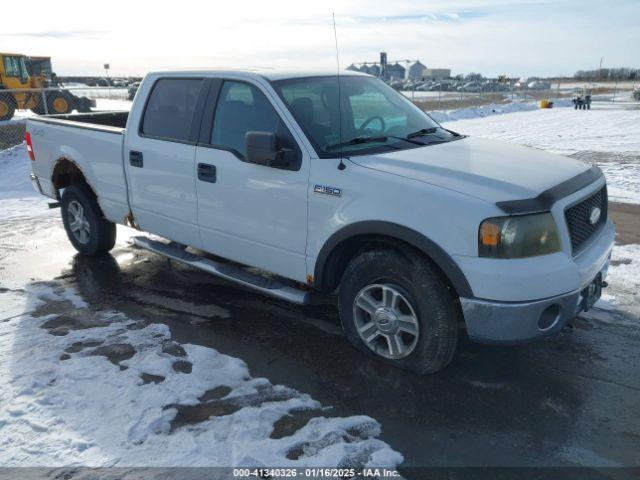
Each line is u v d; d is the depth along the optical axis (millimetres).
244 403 3268
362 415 3145
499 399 3301
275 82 4070
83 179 5965
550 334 3217
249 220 4121
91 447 2887
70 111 23891
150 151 4758
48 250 6266
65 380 3502
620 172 10570
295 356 3844
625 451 2846
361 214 3432
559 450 2855
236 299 4840
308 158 3721
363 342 3713
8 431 3020
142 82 4941
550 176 3447
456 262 3107
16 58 22656
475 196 3113
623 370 3605
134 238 5242
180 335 4160
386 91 4773
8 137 16828
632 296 4730
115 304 4738
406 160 3564
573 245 3344
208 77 4422
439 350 3342
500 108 33219
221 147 4238
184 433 2986
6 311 4590
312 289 4930
